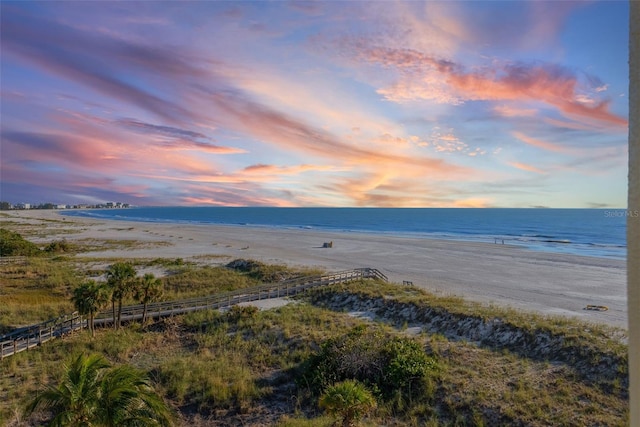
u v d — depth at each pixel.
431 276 50.91
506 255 70.12
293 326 29.05
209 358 24.67
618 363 19.95
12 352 25.25
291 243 91.25
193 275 50.06
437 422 17.28
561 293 41.41
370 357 21.44
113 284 30.53
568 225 157.50
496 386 19.12
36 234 110.12
